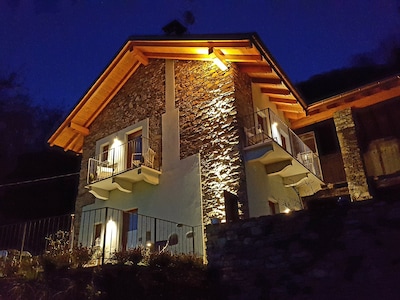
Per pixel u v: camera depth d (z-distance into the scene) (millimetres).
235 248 5887
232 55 9070
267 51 8789
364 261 4887
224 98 9055
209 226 6238
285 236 5562
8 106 28328
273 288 5367
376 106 10609
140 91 11141
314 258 5234
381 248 4844
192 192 8742
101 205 10641
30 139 27219
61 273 5316
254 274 5582
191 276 5770
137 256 5668
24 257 6574
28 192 20312
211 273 5926
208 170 8688
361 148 10320
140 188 9859
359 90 10055
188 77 10047
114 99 11891
